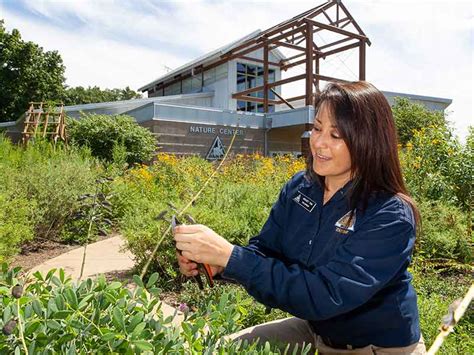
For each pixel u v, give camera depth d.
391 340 1.67
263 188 7.38
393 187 1.67
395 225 1.57
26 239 5.58
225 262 1.50
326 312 1.48
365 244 1.55
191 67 29.45
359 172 1.65
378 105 1.66
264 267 1.50
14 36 32.00
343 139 1.65
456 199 6.64
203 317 1.34
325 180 1.85
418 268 4.36
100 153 15.71
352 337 1.72
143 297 1.28
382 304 1.64
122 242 6.46
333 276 1.50
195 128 19.27
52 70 33.81
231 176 10.64
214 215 4.98
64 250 5.99
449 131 7.25
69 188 6.58
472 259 5.10
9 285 1.29
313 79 20.94
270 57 28.58
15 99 31.97
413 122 20.72
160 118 18.41
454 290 4.02
